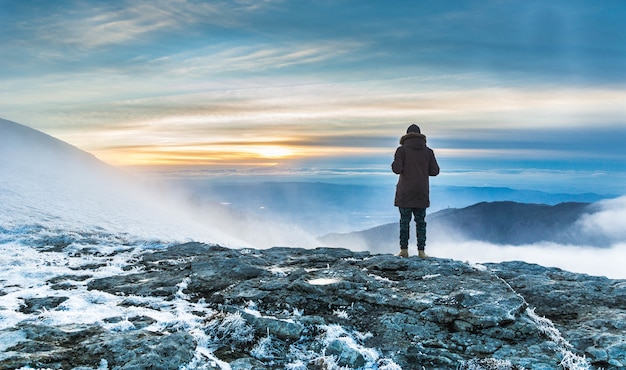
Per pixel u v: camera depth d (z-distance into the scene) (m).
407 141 13.13
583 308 9.23
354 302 8.98
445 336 7.79
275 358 6.88
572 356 7.12
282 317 7.98
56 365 5.93
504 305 8.38
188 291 10.17
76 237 16.77
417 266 11.56
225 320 7.65
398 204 13.20
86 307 8.74
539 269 12.91
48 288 10.45
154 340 6.61
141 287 10.38
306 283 9.46
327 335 7.45
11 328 6.97
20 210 19.86
